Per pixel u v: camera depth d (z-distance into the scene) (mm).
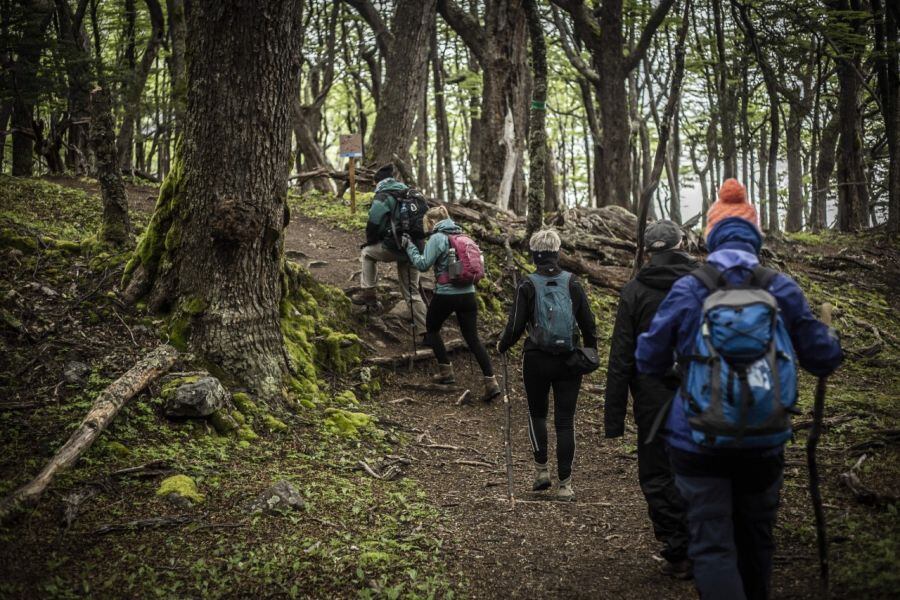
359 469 5352
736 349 2617
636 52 17734
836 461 5113
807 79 21734
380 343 8008
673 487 3697
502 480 5543
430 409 7164
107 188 7016
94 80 12844
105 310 6098
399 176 16266
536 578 3799
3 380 5102
